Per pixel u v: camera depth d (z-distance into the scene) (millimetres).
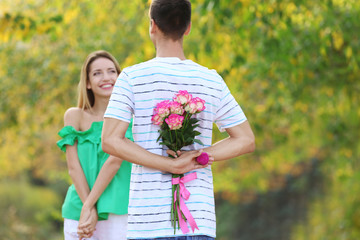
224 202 24062
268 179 20922
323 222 15750
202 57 8445
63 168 17281
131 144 3066
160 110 3041
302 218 21578
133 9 9664
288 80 9930
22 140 12250
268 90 10656
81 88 4496
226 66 8516
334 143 11938
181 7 3199
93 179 4258
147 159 3037
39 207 19141
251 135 3279
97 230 4207
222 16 7797
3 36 8531
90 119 4430
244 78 9867
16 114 11492
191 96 3088
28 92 11273
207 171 3203
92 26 10945
